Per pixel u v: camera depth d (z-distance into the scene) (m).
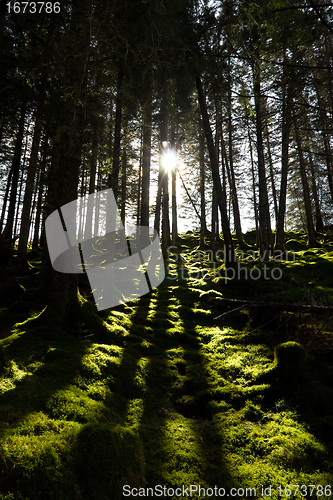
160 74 5.80
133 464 2.81
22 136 9.46
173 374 4.93
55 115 5.69
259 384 4.49
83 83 4.70
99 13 4.25
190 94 7.08
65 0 4.43
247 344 5.90
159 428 3.60
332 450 3.19
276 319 6.43
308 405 3.90
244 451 3.26
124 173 19.50
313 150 16.11
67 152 5.83
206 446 3.37
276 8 4.14
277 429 3.51
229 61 5.66
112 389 4.21
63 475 2.35
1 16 4.63
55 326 5.40
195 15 5.34
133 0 4.31
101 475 2.54
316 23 4.28
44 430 2.74
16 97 5.36
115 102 7.77
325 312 5.92
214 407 4.07
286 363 4.45
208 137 9.52
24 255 10.06
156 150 15.54
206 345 6.03
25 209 10.13
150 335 6.34
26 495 2.10
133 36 4.60
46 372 4.00
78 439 2.74
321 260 11.99
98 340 5.58
